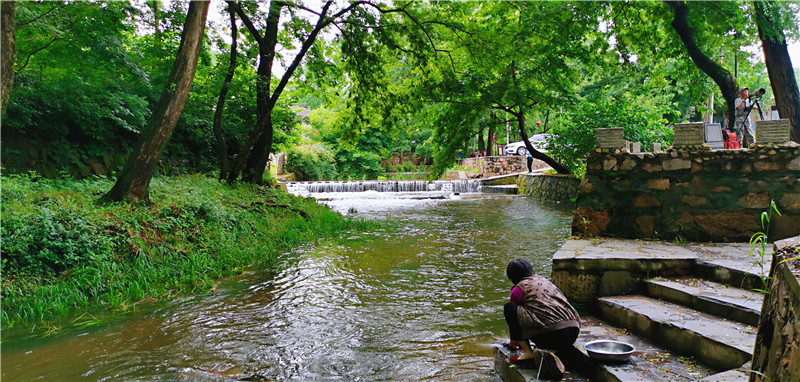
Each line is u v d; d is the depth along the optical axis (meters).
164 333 4.73
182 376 3.75
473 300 5.82
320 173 33.16
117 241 6.68
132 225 7.10
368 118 16.94
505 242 9.70
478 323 5.00
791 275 1.82
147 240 7.03
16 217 6.14
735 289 4.23
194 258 7.11
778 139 6.05
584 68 17.08
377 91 15.42
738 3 10.59
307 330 4.82
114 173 11.26
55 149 10.52
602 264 5.00
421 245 9.45
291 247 9.14
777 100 10.41
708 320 3.73
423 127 18.56
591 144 15.14
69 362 4.03
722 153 6.21
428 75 15.17
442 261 7.99
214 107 15.13
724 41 12.48
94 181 10.45
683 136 6.42
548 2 12.82
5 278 5.57
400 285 6.52
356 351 4.28
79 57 10.22
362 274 7.14
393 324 4.98
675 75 14.89
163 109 8.26
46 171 10.38
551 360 3.28
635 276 4.92
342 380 3.69
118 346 4.39
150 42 12.48
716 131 7.28
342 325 4.96
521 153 29.28
